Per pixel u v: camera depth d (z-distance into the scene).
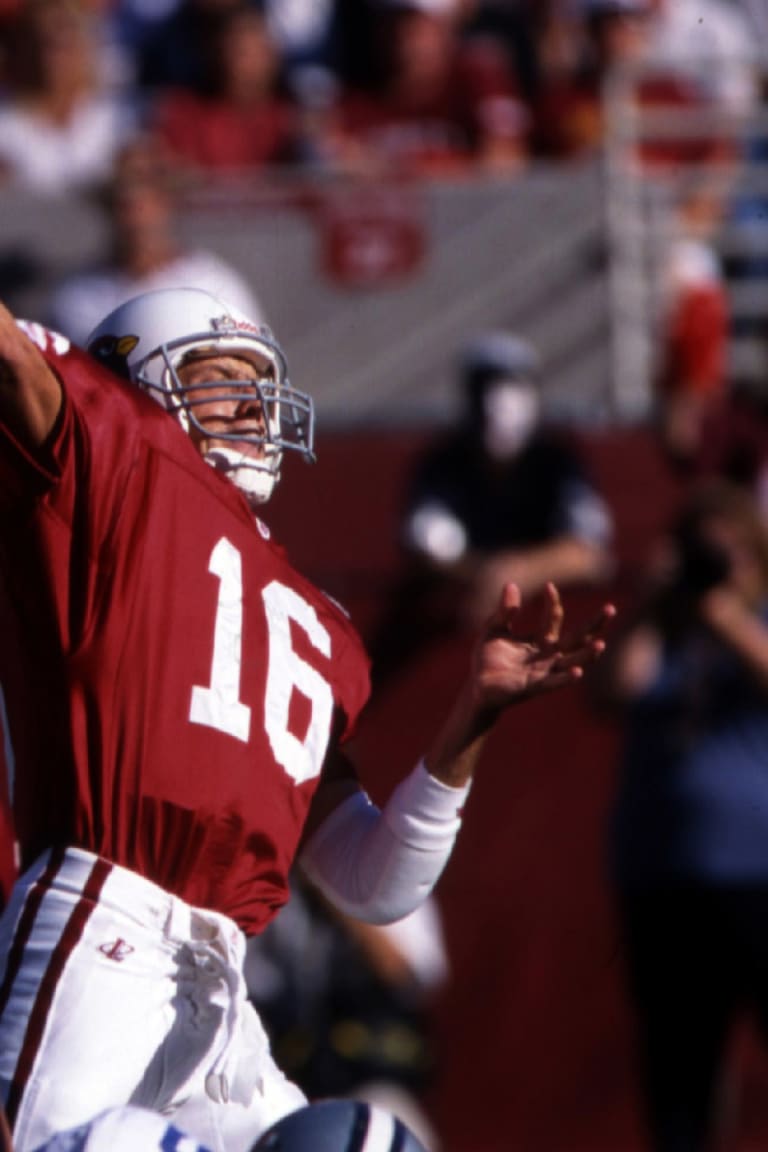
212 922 10.53
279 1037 20.48
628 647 20.56
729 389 27.31
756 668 20.25
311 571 26.20
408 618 25.88
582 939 25.77
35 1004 10.24
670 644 20.59
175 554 10.73
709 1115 20.41
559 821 25.91
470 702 11.39
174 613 10.66
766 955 20.03
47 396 10.16
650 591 20.70
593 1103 25.59
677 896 20.12
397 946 20.95
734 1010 20.36
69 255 26.83
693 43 34.50
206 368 11.80
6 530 10.41
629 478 26.20
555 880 25.88
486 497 25.77
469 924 25.84
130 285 26.00
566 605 25.72
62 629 10.45
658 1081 20.36
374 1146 10.06
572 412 27.88
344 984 20.69
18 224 26.78
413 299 28.06
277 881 11.08
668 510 26.05
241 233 27.72
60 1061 10.21
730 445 25.94
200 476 11.04
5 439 10.15
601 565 25.88
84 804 10.46
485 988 25.73
